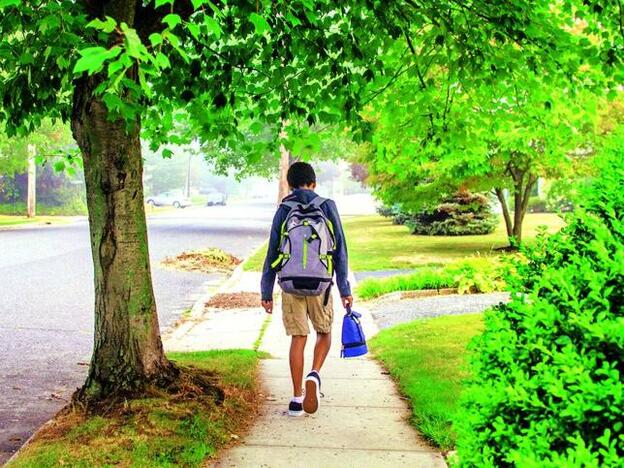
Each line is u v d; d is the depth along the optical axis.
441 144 7.48
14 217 43.50
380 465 4.04
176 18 2.85
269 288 5.20
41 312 10.58
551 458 1.63
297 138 6.64
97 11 4.69
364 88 6.83
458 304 10.66
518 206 18.91
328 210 5.14
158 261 18.02
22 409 5.62
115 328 4.95
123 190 4.91
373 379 6.25
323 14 6.32
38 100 6.09
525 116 7.56
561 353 1.79
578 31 12.88
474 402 2.12
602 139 14.52
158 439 4.27
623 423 1.55
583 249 2.34
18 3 3.04
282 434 4.63
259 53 6.57
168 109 7.12
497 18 5.91
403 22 5.90
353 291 13.30
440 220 27.95
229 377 5.96
